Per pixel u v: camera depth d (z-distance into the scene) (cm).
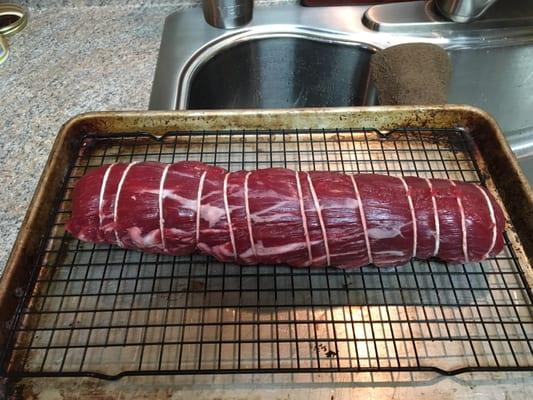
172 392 32
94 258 39
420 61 50
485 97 62
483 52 61
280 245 36
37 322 36
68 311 36
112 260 39
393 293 37
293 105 68
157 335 35
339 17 63
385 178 38
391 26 60
